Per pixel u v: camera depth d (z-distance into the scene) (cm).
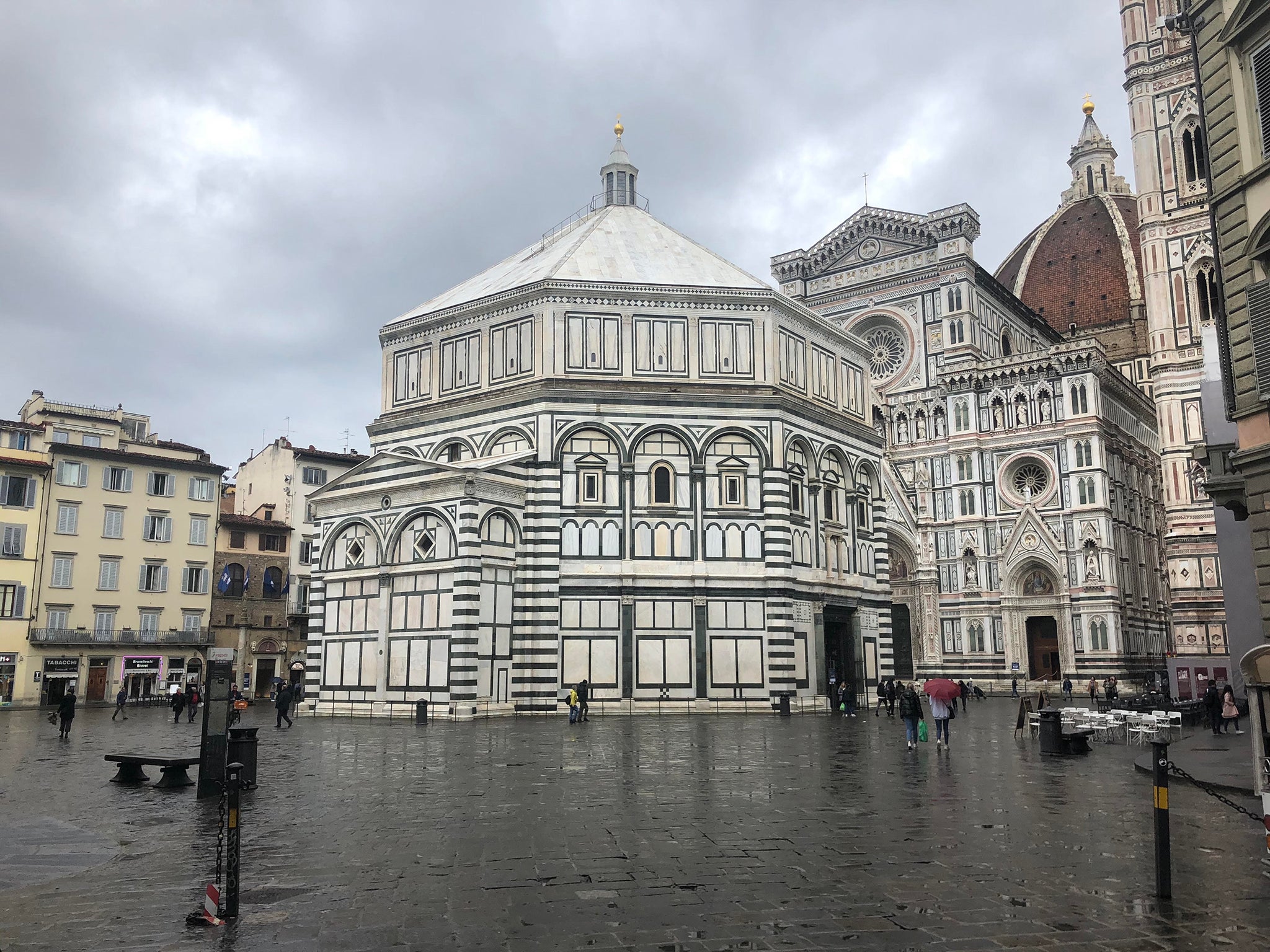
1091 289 14738
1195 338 8150
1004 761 2753
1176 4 8550
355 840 1595
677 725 4222
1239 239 2369
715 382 5494
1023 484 9156
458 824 1733
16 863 1459
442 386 5831
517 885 1297
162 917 1164
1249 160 2348
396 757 2881
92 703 7262
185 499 7950
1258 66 2331
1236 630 4203
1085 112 17350
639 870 1377
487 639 4806
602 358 5444
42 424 7650
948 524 9325
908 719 3127
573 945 1045
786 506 5347
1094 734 3578
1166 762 1259
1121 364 13100
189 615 7850
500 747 3189
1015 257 16562
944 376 9538
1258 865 1405
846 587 5800
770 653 5191
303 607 8444
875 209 10544
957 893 1249
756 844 1554
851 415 6306
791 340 5809
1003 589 8956
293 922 1135
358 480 5241
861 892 1256
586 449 5262
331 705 5138
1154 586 9931
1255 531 2280
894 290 10362
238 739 2145
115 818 1848
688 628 5150
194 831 1719
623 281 5553
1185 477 8044
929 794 2089
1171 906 1192
